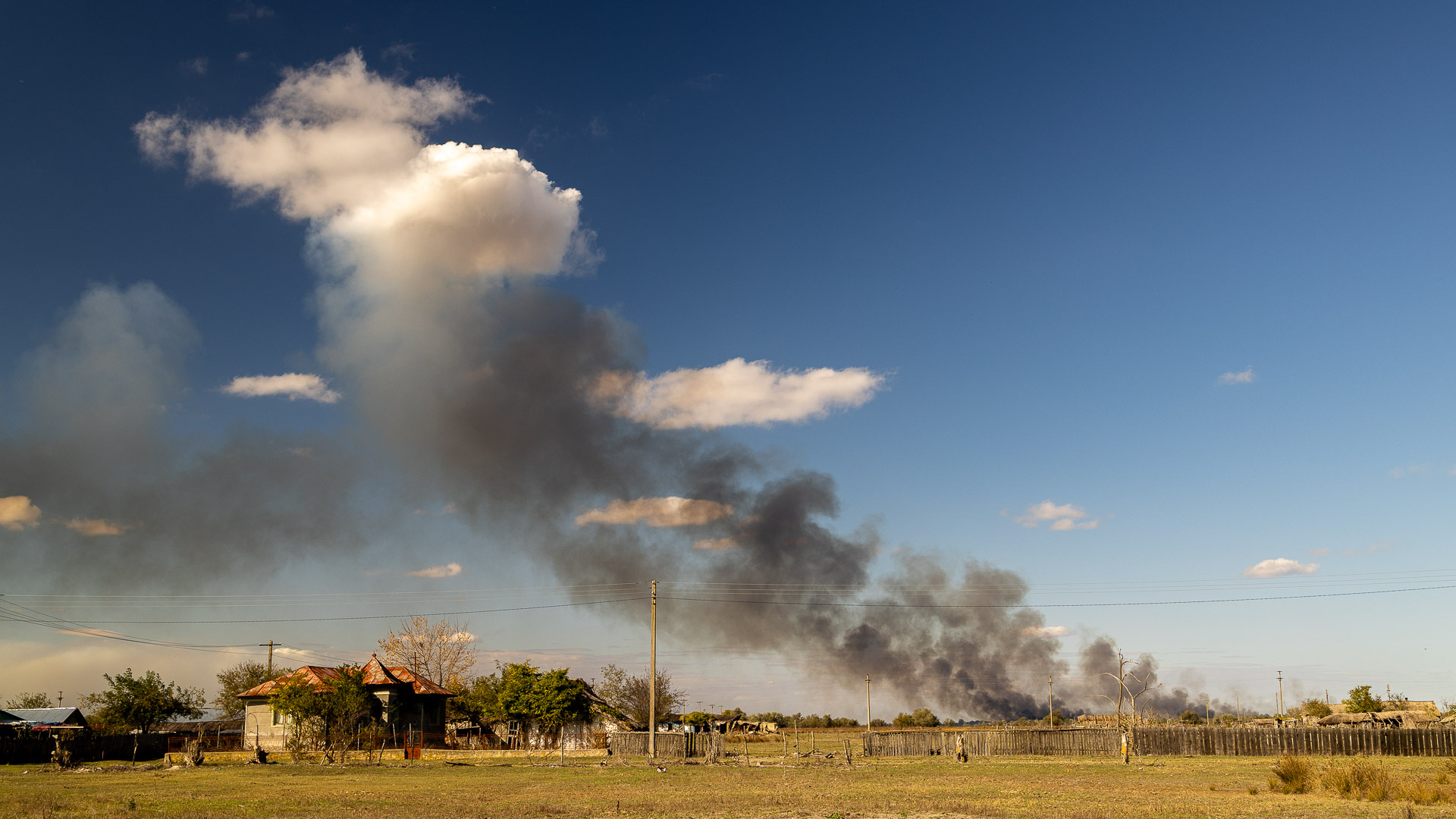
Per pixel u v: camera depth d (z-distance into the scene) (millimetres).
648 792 38094
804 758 72312
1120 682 81125
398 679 87188
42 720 82375
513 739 87500
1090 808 29047
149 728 85438
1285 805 29953
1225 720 115938
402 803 32062
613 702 104750
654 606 69000
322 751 70250
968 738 81062
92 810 28844
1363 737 68500
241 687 113625
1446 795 31422
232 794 37062
